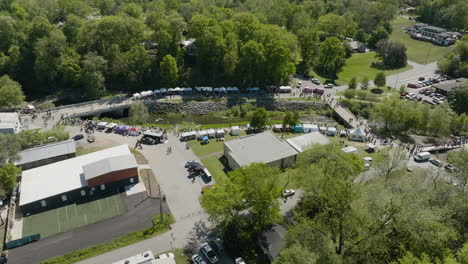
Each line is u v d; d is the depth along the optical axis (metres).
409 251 65.81
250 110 157.88
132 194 98.19
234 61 167.38
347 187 69.75
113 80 174.50
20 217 90.31
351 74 199.75
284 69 170.25
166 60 163.38
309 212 86.69
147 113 142.00
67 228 86.81
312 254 62.75
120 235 84.69
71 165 104.56
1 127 121.88
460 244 73.44
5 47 175.62
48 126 134.62
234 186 79.31
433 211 71.19
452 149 124.12
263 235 80.38
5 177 92.31
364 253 69.00
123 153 111.00
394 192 77.75
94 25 171.88
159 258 75.62
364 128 139.25
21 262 77.31
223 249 80.31
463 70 189.62
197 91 167.88
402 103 136.50
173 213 92.12
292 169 110.38
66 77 165.88
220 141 127.38
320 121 151.25
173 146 123.44
